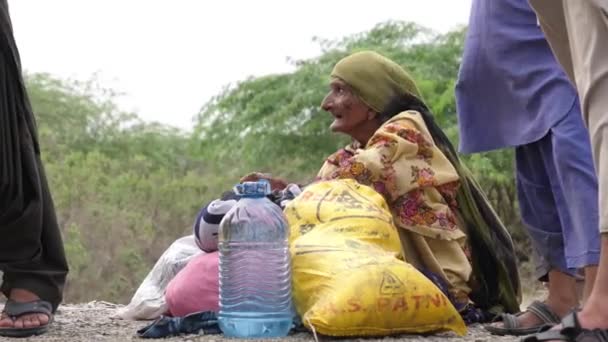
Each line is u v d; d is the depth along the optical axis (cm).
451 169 534
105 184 1620
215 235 502
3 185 447
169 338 452
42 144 2017
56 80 2311
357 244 464
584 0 364
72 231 1323
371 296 434
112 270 1347
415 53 1975
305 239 468
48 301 466
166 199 1550
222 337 449
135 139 2309
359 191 499
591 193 448
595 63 360
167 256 575
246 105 2053
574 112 466
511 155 1533
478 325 517
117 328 505
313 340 434
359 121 561
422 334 453
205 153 2102
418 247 521
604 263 348
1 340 446
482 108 510
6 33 448
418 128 535
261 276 451
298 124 1947
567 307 487
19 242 456
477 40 510
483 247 550
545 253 496
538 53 486
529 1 412
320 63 2023
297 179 1861
